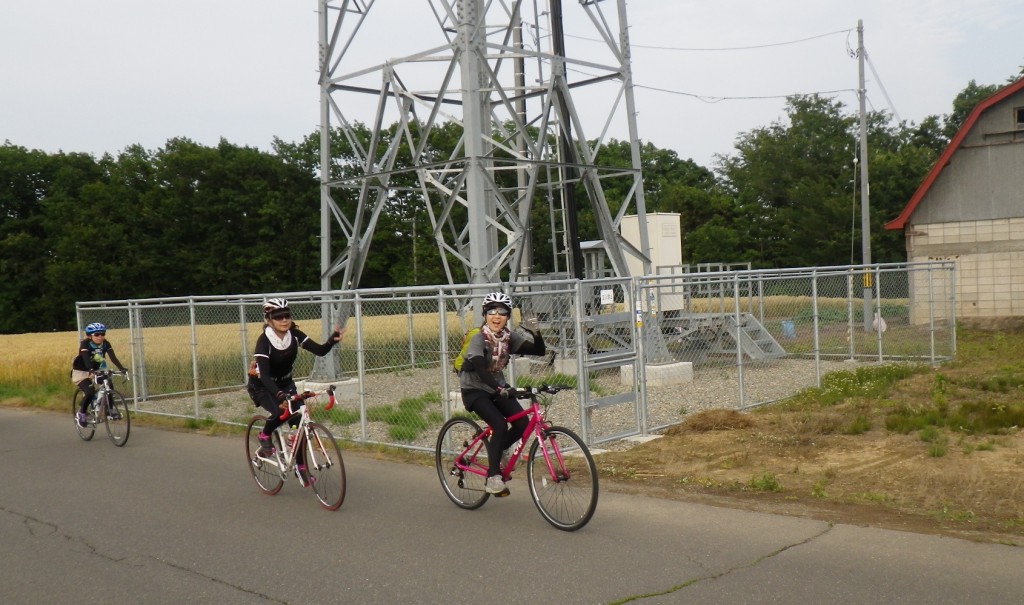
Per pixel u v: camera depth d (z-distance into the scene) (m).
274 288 58.00
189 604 5.13
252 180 60.72
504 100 14.56
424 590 5.20
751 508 6.82
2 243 59.91
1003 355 17.50
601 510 6.90
